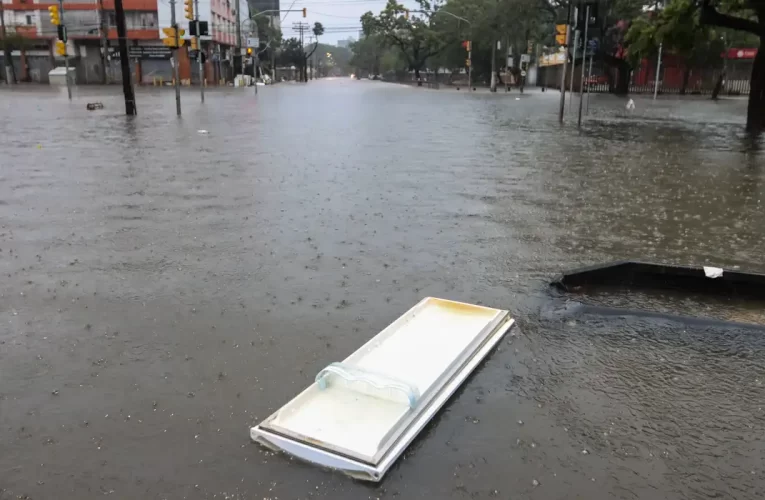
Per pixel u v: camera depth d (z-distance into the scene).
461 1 76.00
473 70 82.38
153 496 2.58
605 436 3.03
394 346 3.74
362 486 2.64
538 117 24.36
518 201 8.41
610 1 44.94
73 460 2.81
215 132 17.03
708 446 2.98
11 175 9.80
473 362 3.66
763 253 6.19
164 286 4.96
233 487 2.63
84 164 11.02
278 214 7.38
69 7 67.62
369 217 7.31
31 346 3.89
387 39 90.38
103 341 3.97
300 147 13.86
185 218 7.15
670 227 7.18
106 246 6.03
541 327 4.28
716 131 19.73
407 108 29.69
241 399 3.31
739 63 55.25
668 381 3.57
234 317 4.36
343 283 5.07
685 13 21.77
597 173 10.94
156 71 70.25
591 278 5.29
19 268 5.36
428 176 10.25
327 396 3.20
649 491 2.66
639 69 55.75
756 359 3.85
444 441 2.95
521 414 3.20
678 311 4.80
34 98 34.41
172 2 23.91
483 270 5.49
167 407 3.23
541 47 78.75
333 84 91.38
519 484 2.68
